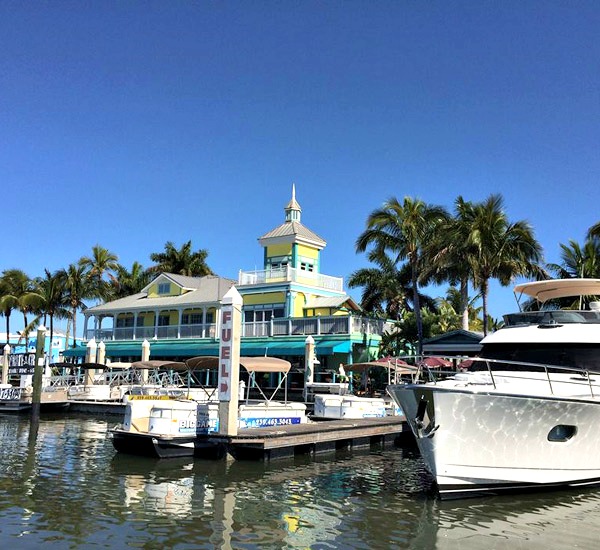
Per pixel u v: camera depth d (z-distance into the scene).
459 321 44.03
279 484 15.59
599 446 14.49
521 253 34.38
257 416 22.00
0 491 14.12
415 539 11.03
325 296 46.91
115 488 14.74
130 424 20.20
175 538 10.88
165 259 70.00
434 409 13.02
